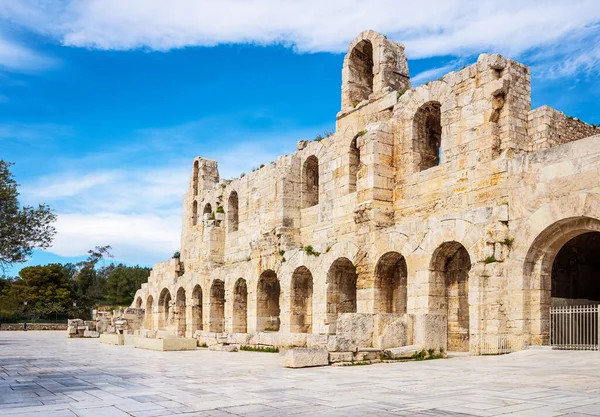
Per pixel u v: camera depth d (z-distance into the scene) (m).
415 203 31.16
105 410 11.55
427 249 27.53
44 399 13.21
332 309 34.28
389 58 35.62
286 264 38.50
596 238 30.61
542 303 23.52
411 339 22.83
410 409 10.91
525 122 27.38
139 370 20.52
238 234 49.25
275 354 29.91
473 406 11.02
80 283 119.56
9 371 20.52
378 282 31.05
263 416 10.54
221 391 14.16
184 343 35.09
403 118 32.66
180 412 11.17
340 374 17.62
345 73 38.25
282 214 40.00
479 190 27.08
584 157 22.05
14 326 83.75
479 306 24.03
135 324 66.50
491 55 27.38
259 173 46.31
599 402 11.17
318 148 39.41
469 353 24.05
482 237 24.69
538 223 23.38
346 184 36.31
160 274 63.56
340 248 33.44
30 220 42.03
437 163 33.03
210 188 57.94
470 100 28.22
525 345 23.22
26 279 105.81
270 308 42.50
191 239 57.78
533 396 12.07
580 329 25.14
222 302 50.81
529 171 24.14
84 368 21.62
